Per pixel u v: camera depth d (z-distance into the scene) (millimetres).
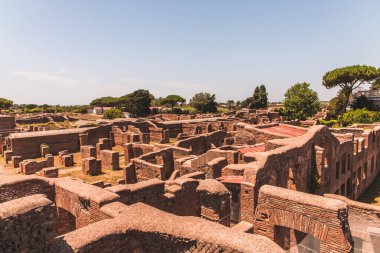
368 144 37531
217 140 46562
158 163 33344
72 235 9477
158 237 9938
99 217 11914
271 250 8242
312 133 23016
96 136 54375
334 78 81375
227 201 13273
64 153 41938
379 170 44594
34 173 34781
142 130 64188
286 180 18859
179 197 17438
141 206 11938
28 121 83938
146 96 119250
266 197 12750
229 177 18969
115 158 38344
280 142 22219
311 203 11352
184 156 33594
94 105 162250
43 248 8406
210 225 9859
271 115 93000
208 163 23281
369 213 17672
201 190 13320
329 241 10906
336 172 27781
